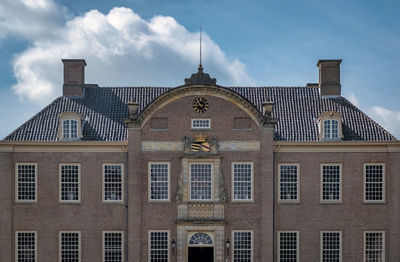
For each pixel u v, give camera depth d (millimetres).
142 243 34438
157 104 34969
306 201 35250
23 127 36219
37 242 34812
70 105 38500
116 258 35000
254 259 34438
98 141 35094
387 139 35719
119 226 35031
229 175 34875
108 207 35062
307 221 35094
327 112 35844
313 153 35531
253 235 34562
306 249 35000
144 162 34875
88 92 39875
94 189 35188
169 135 34969
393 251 34938
